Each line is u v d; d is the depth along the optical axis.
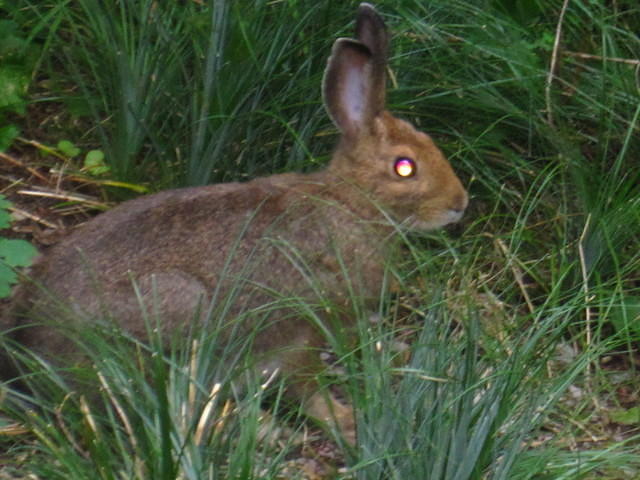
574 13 13.28
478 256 11.93
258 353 10.52
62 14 12.84
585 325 11.58
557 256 12.04
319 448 10.23
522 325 11.45
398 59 12.59
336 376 10.16
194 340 9.62
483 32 12.70
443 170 10.95
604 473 9.84
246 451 8.55
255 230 10.48
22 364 10.00
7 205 11.38
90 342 9.69
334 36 12.30
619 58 13.07
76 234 10.41
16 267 11.20
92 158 12.62
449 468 8.84
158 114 12.41
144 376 9.56
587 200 12.17
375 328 10.55
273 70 12.16
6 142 12.72
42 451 9.39
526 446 9.46
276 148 12.41
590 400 10.83
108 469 8.59
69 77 13.27
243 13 12.04
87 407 9.13
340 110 10.93
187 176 12.13
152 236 10.20
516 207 12.59
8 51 13.01
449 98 12.59
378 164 10.84
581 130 13.01
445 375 9.19
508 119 12.83
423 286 10.76
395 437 8.98
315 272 10.67
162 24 12.34
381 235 10.91
